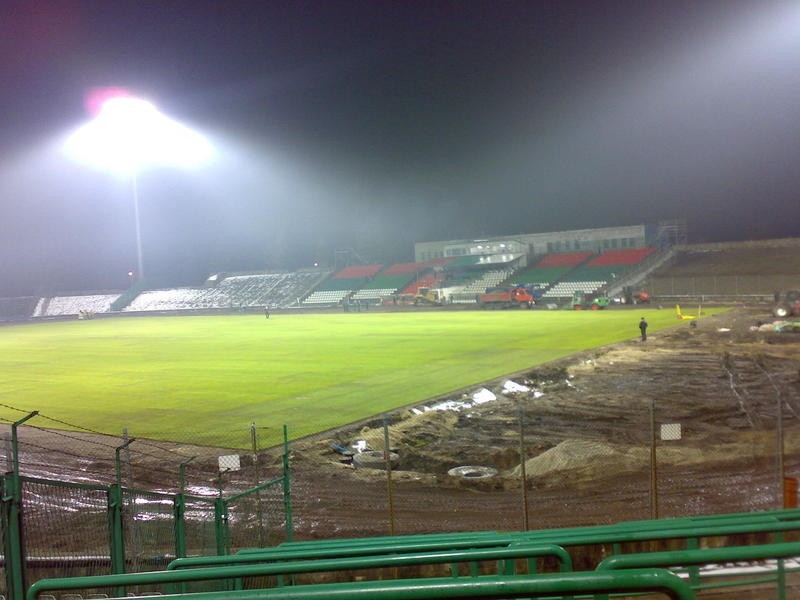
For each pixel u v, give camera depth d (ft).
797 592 16.42
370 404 70.90
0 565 22.79
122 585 11.22
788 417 57.93
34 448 55.42
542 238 295.89
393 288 299.17
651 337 121.08
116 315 317.83
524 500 32.91
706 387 73.72
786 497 32.35
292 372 95.09
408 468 50.24
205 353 124.16
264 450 54.03
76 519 32.32
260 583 24.91
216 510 29.94
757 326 126.62
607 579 7.18
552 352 105.81
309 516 38.50
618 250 269.03
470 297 261.44
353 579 24.71
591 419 61.57
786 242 236.84
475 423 62.39
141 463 50.83
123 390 85.30
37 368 111.34
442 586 7.16
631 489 39.60
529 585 7.18
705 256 246.27
